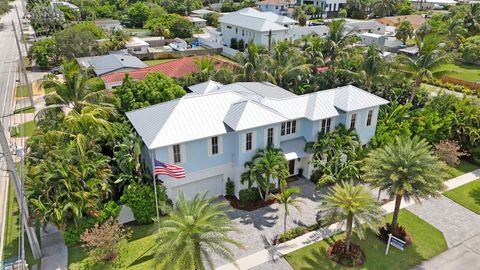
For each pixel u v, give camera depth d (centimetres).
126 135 2991
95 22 9669
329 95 3391
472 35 8444
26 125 4438
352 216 2272
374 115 3494
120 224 2625
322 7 13238
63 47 6769
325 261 2417
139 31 10206
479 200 3127
